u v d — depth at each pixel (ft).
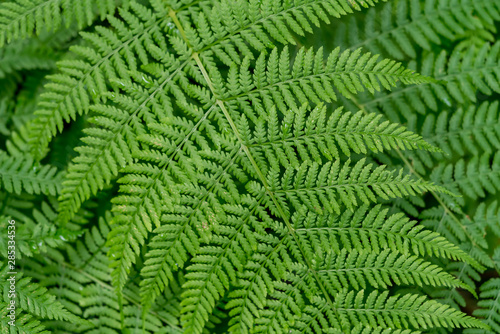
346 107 8.67
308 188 6.93
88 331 8.30
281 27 6.87
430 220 8.52
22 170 8.05
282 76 6.86
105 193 8.54
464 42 8.84
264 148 6.91
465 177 8.44
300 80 6.83
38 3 6.89
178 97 6.88
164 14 7.23
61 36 8.68
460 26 8.95
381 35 8.58
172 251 6.42
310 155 8.41
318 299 7.01
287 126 6.86
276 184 6.96
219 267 6.57
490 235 8.80
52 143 8.54
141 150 6.82
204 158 7.64
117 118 6.64
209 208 6.64
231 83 6.92
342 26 8.66
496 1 8.14
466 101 8.92
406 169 8.63
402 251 6.76
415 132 8.65
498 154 8.36
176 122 6.72
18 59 8.59
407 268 6.86
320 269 7.08
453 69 8.36
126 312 8.38
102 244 8.50
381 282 6.91
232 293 6.68
